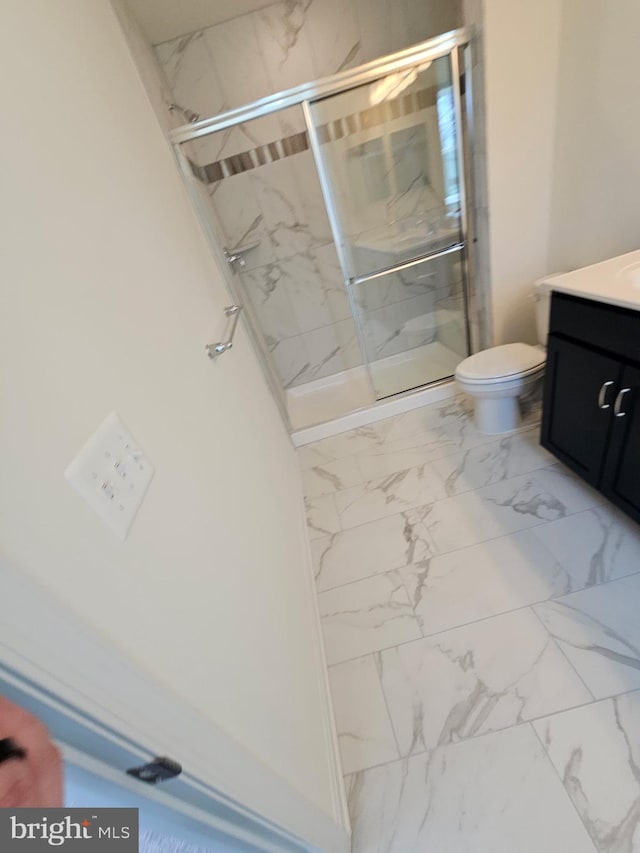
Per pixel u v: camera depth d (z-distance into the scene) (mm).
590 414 1412
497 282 2072
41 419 418
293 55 2096
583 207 1737
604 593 1280
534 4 1492
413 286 2709
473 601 1375
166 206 1255
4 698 295
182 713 488
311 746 953
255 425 1555
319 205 2494
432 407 2500
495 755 1022
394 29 2080
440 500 1812
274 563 1184
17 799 260
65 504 416
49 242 532
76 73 792
